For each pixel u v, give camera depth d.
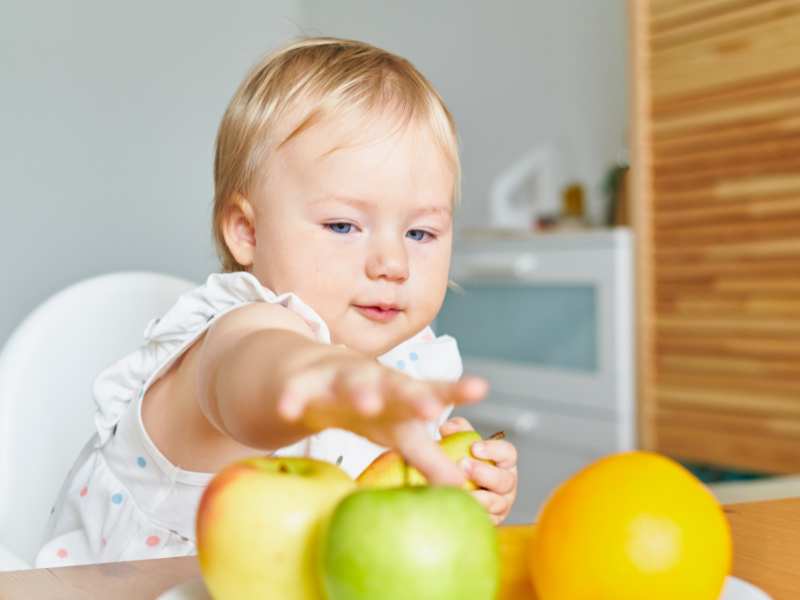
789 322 1.99
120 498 0.91
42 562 0.93
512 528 0.52
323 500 0.42
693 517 0.40
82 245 2.54
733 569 0.55
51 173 2.50
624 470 0.42
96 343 1.12
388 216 0.82
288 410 0.36
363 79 0.85
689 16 2.21
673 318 2.27
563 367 2.48
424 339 1.20
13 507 1.00
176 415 0.83
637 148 2.33
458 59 3.67
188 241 2.70
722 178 2.14
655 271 2.32
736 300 2.11
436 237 0.86
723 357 2.14
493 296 2.71
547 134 3.28
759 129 2.05
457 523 0.37
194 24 2.71
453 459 0.62
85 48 2.55
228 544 0.41
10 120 2.44
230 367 0.48
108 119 2.58
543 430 2.51
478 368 2.77
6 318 2.43
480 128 3.59
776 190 2.01
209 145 2.73
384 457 0.51
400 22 3.93
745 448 2.09
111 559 0.91
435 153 0.86
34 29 2.47
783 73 1.99
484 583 0.37
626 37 2.96
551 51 3.25
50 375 1.07
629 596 0.40
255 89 0.88
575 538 0.40
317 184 0.81
